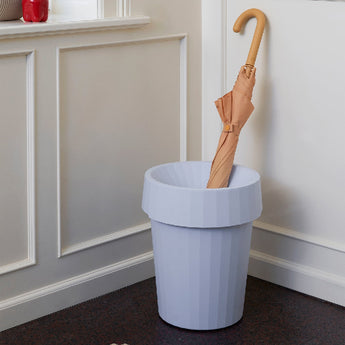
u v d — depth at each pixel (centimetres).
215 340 181
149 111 210
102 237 205
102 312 196
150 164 214
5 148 177
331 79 191
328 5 187
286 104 202
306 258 206
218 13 212
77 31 183
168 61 212
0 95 173
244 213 175
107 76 196
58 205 190
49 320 190
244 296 191
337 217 197
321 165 197
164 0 205
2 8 182
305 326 189
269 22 202
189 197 171
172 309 186
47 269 192
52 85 183
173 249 179
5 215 180
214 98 220
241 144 216
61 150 189
